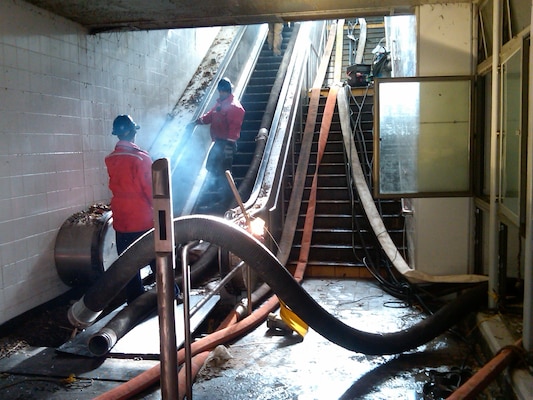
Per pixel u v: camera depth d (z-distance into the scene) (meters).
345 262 6.06
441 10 4.95
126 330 4.11
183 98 7.59
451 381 3.43
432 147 4.95
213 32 8.79
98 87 5.62
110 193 5.89
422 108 4.93
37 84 4.68
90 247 4.84
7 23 4.32
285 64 8.95
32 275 4.64
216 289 3.88
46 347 4.21
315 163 7.50
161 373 2.01
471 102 4.84
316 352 3.96
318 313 3.16
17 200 4.45
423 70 5.01
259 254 2.63
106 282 2.41
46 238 4.81
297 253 6.25
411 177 4.99
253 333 4.34
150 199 4.57
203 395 3.30
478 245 5.07
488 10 4.60
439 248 5.11
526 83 3.34
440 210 5.08
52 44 4.88
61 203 5.02
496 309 4.14
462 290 4.83
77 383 3.47
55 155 4.92
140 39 6.51
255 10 5.08
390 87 4.91
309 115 8.18
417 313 4.73
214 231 2.41
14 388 3.41
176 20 5.40
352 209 6.39
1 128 4.25
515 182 3.66
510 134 3.80
